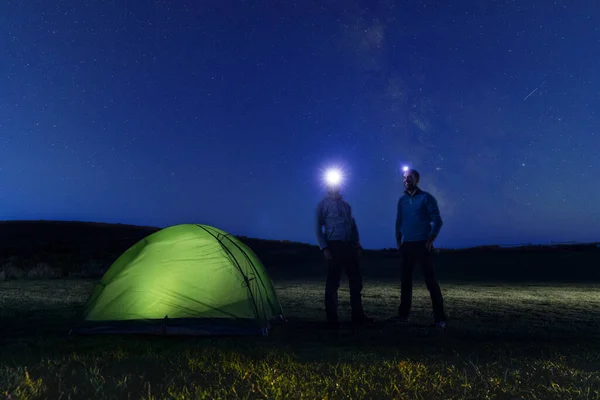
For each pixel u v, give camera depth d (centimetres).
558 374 396
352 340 589
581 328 711
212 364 426
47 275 1902
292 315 835
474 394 339
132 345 532
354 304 748
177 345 535
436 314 714
